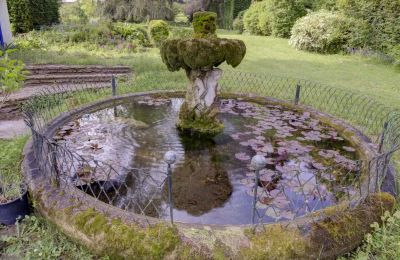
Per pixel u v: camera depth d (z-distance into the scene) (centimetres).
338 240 182
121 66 774
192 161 294
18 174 255
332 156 304
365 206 206
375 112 464
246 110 432
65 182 224
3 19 799
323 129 372
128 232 176
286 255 170
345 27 1027
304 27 1065
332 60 935
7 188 233
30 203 226
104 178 257
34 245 195
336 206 203
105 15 1656
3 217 214
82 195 211
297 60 923
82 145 314
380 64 884
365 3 991
